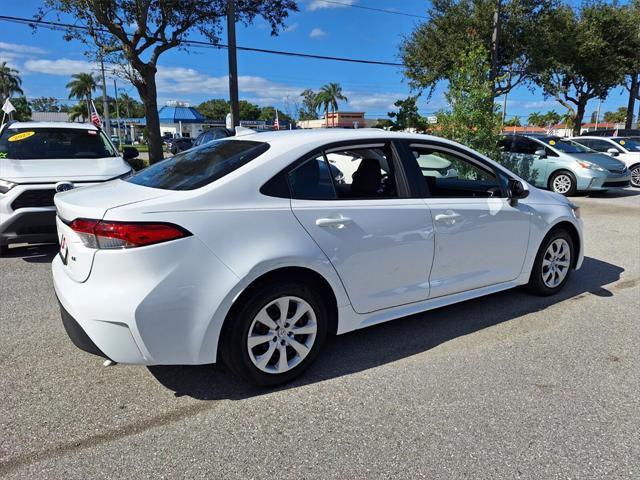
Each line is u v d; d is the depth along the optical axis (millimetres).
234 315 2930
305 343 3260
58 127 7785
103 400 3020
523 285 4883
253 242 2922
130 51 14516
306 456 2523
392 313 3646
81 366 3438
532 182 13195
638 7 21781
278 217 3031
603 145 16297
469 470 2424
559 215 4676
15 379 3248
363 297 3432
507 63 19547
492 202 4141
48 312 4414
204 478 2363
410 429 2748
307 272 3152
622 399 3062
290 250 3008
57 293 3002
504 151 13617
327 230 3189
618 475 2395
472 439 2662
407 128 12734
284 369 3162
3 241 5840
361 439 2662
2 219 5695
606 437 2688
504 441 2646
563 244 4859
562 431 2736
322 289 3299
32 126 7672
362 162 3541
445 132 11203
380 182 3604
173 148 30547
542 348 3758
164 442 2627
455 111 11016
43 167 6402
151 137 15664
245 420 2832
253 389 3166
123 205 2779
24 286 5145
